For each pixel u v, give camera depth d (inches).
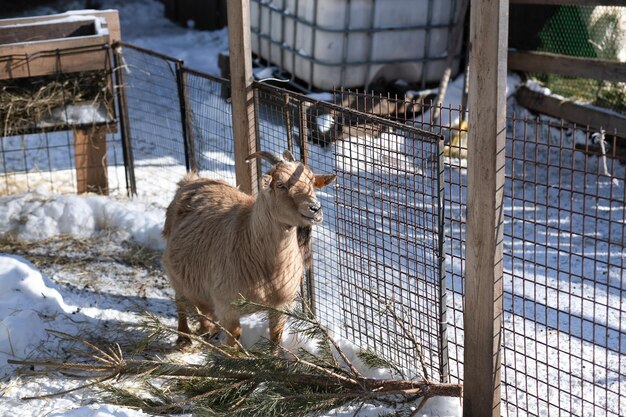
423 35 374.6
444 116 358.3
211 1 559.8
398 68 380.2
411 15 367.6
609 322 212.4
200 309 200.5
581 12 343.6
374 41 364.2
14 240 264.8
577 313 217.9
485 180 143.6
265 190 165.6
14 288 209.0
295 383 162.9
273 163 170.7
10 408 165.9
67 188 316.5
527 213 290.8
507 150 350.6
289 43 391.5
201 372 163.8
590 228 275.3
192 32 564.7
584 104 338.3
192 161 278.2
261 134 232.2
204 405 158.7
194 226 192.9
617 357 194.5
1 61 276.2
